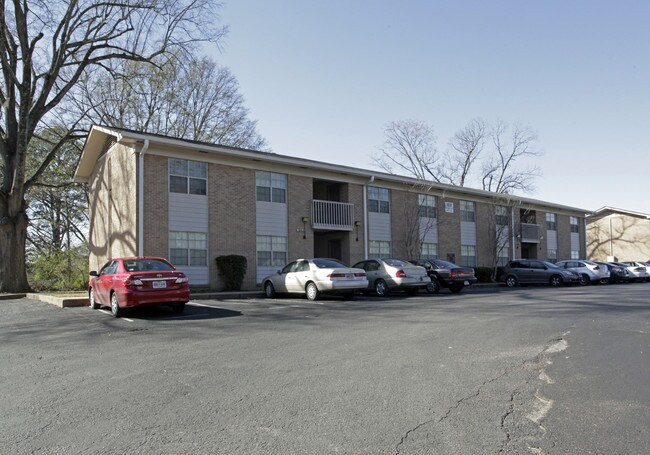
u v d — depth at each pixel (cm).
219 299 1730
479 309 1304
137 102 3394
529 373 627
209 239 2025
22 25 2216
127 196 1927
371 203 2669
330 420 459
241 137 4053
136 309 1356
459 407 495
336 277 1608
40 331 1017
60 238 3794
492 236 3303
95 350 801
